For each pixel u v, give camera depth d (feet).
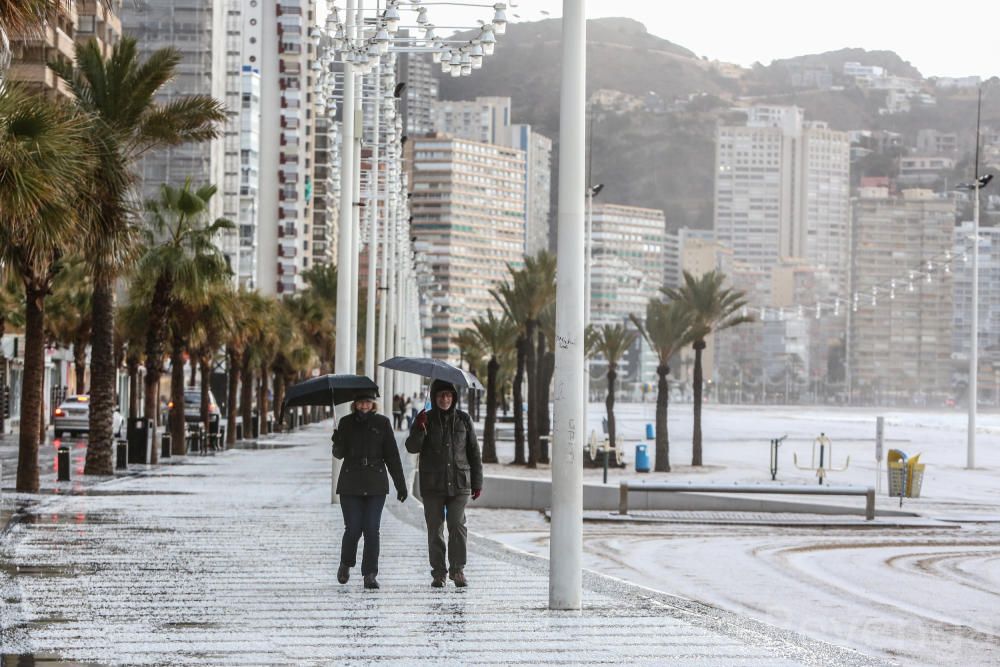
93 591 53.98
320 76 138.31
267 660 39.50
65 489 115.85
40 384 110.63
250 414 259.19
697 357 214.69
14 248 103.19
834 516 122.21
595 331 234.58
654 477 185.68
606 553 88.48
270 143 619.26
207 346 217.77
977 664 47.39
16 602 50.67
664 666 39.86
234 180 557.33
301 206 629.92
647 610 51.03
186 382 397.19
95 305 133.08
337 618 47.91
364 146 205.05
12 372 304.71
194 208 156.66
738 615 51.39
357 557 68.54
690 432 404.57
